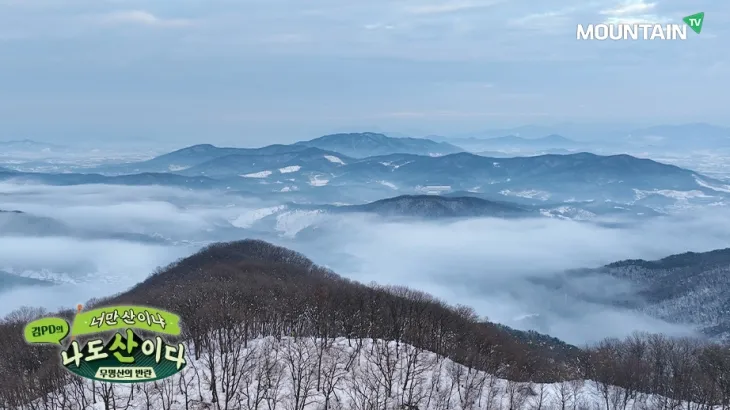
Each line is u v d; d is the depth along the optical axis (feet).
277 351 380.17
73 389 324.80
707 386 404.98
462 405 357.20
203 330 392.68
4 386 330.13
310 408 331.16
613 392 408.87
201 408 322.14
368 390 351.67
